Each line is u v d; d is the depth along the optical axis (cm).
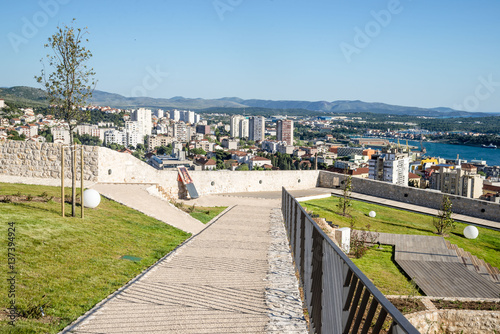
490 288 1358
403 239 1928
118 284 813
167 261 991
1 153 2173
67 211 1384
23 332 563
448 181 9212
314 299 573
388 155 10556
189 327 581
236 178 3047
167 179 2667
